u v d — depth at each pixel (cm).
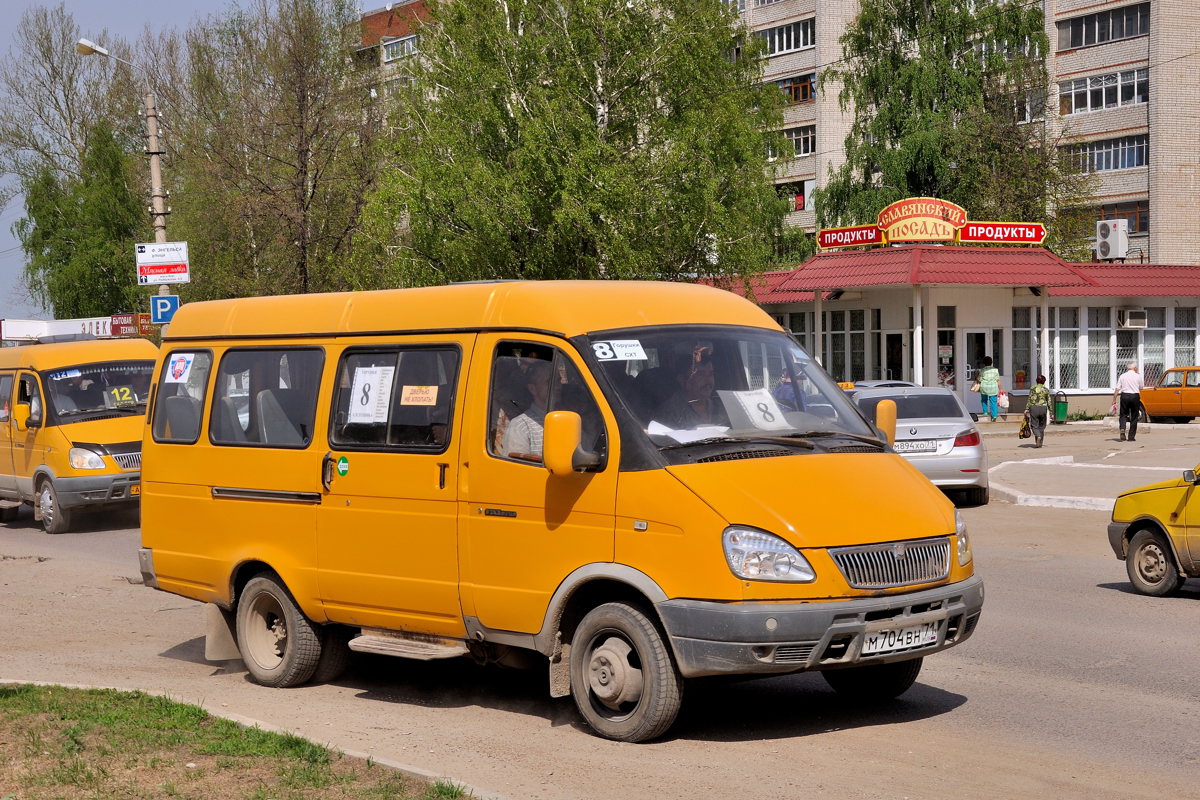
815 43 6800
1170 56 5919
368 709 779
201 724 699
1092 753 652
